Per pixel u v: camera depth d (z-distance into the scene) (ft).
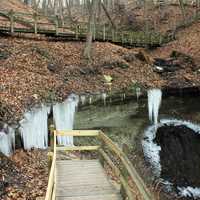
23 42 72.08
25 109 46.62
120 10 154.92
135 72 80.12
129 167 22.72
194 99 74.59
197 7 135.33
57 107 53.36
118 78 74.38
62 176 32.30
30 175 34.91
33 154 41.81
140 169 44.96
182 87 75.77
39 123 47.65
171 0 148.77
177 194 43.39
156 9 145.28
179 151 56.85
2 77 53.11
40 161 40.09
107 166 38.11
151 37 105.40
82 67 72.23
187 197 43.24
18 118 43.16
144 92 69.77
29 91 52.44
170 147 57.67
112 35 95.50
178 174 49.08
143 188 18.11
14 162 36.45
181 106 72.74
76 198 26.66
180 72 84.48
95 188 28.96
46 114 49.44
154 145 57.77
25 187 31.83
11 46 67.41
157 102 70.79
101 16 151.64
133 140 59.11
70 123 55.98
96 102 61.77
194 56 94.32
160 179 46.39
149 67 84.74
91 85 67.26
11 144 39.91
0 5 108.47
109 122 62.75
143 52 89.66
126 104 66.18
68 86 62.49
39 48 71.26
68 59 73.20
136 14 146.20
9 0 124.47
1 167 33.01
